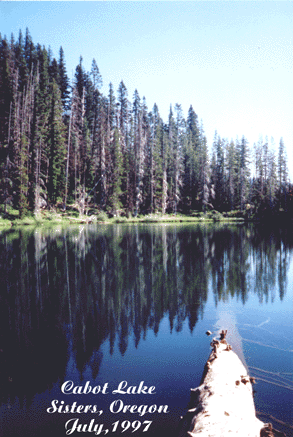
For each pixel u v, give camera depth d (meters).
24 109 47.28
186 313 6.45
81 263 12.54
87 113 63.97
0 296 7.86
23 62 57.91
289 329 5.43
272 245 18.86
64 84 64.69
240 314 6.35
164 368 4.08
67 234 26.06
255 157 76.75
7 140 42.34
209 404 2.92
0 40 48.75
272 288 8.59
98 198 55.06
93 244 19.09
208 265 12.20
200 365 4.16
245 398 3.07
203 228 36.66
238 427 2.57
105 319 6.11
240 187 73.19
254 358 4.32
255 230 33.41
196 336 5.21
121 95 69.75
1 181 38.69
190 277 10.06
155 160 61.91
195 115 91.94
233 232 30.02
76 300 7.44
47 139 47.84
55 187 46.84
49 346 4.84
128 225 42.72
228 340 4.96
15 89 46.56
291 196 68.62
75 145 53.47
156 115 79.62
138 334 5.32
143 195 61.75
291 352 4.50
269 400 3.31
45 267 11.72
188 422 2.91
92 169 56.28
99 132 56.34
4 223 35.25
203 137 73.81
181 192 72.06
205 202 66.44
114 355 4.51
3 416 3.16
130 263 12.62
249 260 13.32
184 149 76.50
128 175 59.16
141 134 63.72
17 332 5.46
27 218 38.28
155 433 2.80
